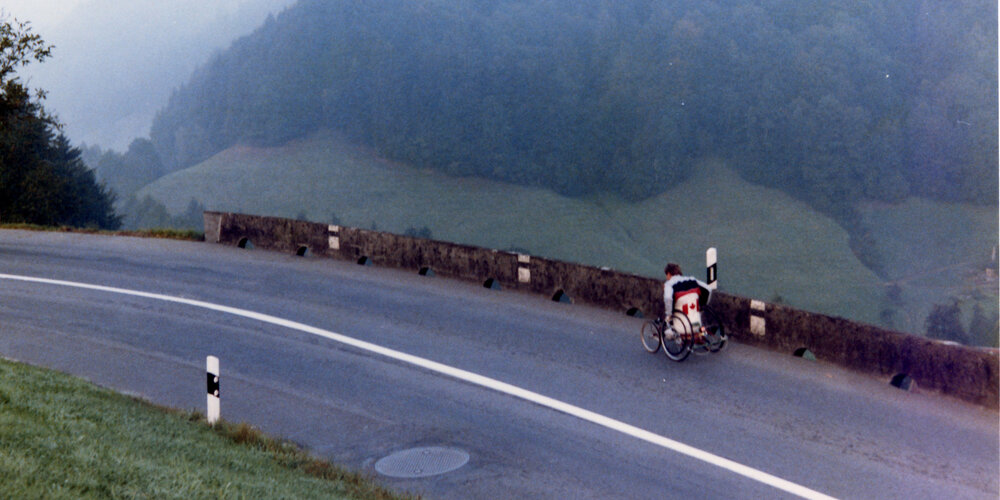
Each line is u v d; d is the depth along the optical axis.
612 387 12.04
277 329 15.01
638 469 9.29
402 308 16.62
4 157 51.22
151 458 7.27
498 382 12.23
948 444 10.16
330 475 8.38
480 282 18.95
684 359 13.16
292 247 22.67
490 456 9.57
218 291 17.95
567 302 18.22
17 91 30.64
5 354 12.84
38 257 21.81
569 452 9.73
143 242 24.50
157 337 14.38
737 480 9.05
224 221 24.23
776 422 10.77
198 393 11.58
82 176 69.62
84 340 14.01
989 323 181.25
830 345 13.22
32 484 5.68
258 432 9.50
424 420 10.73
